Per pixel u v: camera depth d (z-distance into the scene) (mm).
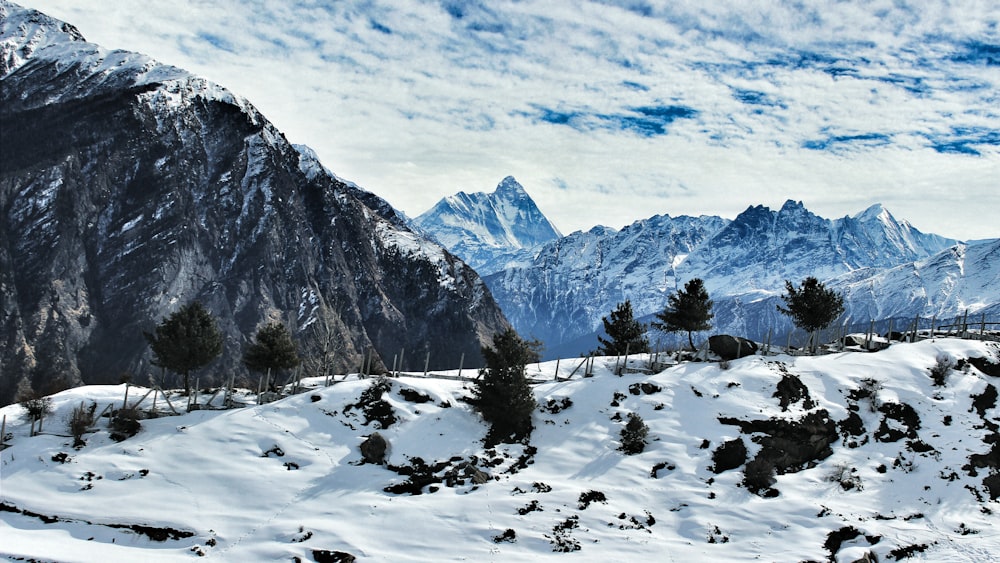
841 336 77125
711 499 50375
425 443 55750
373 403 59031
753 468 52844
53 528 45531
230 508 48219
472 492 50312
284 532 45500
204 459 52500
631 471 53375
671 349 76562
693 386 62531
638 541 45750
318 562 43000
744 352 69250
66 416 58062
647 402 60938
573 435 57688
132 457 52375
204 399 63531
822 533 46938
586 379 64812
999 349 69500
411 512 47750
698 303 72125
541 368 70062
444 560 43531
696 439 56375
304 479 51312
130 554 43219
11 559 41000
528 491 50500
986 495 52219
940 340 71312
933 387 63312
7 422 57031
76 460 51812
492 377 58094
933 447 56938
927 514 50094
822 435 57625
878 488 52719
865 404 61188
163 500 48344
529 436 57719
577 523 47219
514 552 44531
